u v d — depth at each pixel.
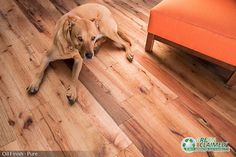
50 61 1.64
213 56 1.52
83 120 1.37
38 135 1.29
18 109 1.41
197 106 1.49
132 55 1.77
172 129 1.36
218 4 1.53
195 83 1.64
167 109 1.46
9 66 1.68
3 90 1.51
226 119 1.43
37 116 1.38
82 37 1.45
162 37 1.67
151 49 1.85
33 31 2.01
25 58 1.75
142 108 1.46
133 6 2.40
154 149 1.26
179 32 1.54
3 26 2.05
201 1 1.55
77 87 1.56
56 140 1.27
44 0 2.42
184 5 1.52
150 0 2.51
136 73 1.69
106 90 1.56
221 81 1.66
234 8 1.50
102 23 1.68
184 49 1.65
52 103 1.45
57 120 1.36
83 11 1.71
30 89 1.48
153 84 1.62
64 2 2.41
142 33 2.05
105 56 1.81
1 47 1.83
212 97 1.55
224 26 1.38
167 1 1.58
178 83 1.63
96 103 1.47
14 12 2.23
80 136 1.29
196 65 1.77
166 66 1.75
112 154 1.23
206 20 1.42
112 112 1.43
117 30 1.89
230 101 1.53
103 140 1.28
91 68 1.71
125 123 1.37
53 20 2.14
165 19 1.53
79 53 1.58
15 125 1.33
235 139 1.33
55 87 1.55
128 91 1.56
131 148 1.26
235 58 1.43
